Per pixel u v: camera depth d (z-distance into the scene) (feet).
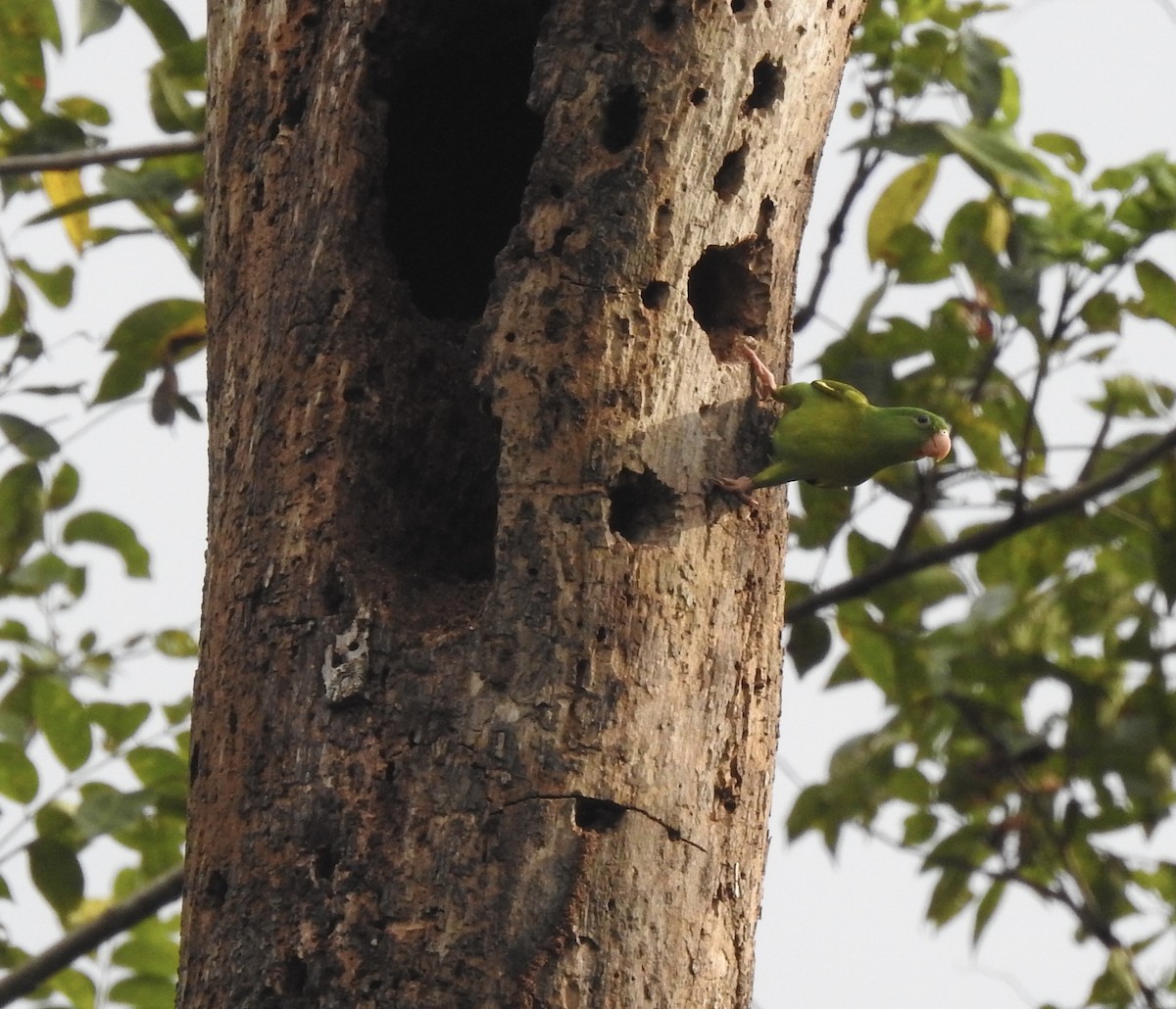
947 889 47.83
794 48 28.68
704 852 25.17
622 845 24.38
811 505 44.96
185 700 41.93
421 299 32.37
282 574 26.08
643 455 26.11
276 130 28.55
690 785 25.21
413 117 31.94
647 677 25.17
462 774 24.39
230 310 28.30
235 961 24.40
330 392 26.84
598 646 25.03
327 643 25.44
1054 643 47.98
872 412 29.89
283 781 24.99
